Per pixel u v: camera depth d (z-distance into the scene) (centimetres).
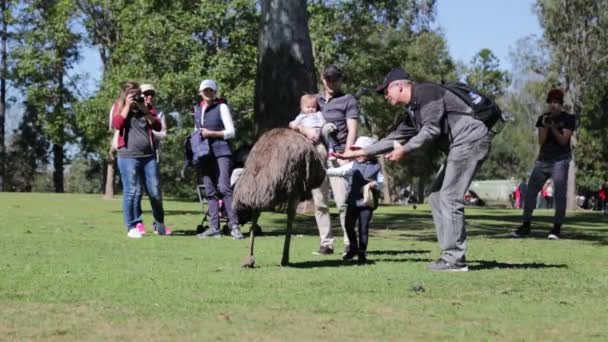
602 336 473
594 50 4512
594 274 736
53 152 5731
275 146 718
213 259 807
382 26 4100
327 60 3431
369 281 657
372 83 4028
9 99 5572
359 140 843
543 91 5175
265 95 1755
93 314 509
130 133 1106
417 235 1213
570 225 1631
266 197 712
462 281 671
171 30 2269
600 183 5709
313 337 456
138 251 873
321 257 853
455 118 743
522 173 7425
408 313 530
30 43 3922
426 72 5075
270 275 684
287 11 1742
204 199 1434
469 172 741
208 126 1124
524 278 698
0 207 1853
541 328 493
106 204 2209
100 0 2822
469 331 480
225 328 475
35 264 735
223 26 2320
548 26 4572
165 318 500
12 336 448
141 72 2295
